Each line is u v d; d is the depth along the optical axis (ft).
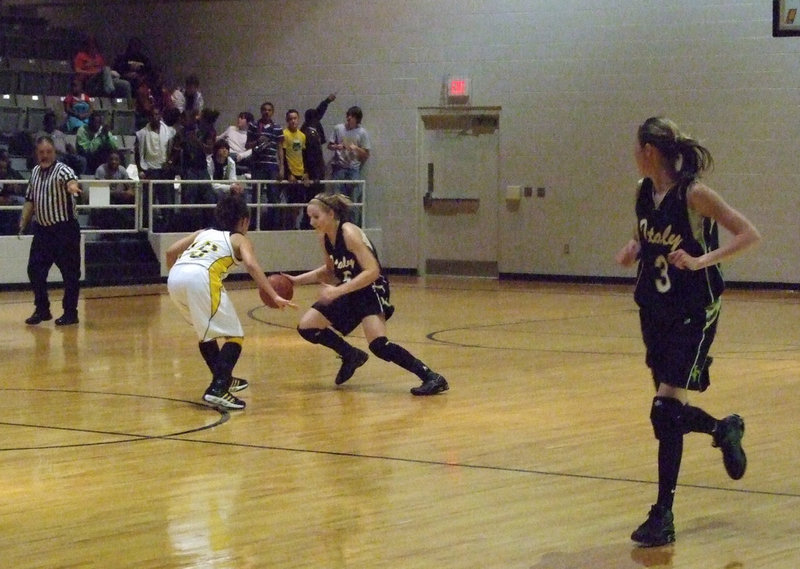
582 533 16.40
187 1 73.46
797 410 26.17
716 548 15.71
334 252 27.91
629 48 62.13
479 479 19.56
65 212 41.68
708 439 22.86
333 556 15.24
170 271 26.40
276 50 71.31
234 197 26.68
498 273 66.59
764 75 59.26
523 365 33.14
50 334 39.47
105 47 76.23
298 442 22.61
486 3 65.41
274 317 45.55
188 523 16.84
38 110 64.75
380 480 19.48
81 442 22.56
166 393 28.12
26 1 78.95
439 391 28.27
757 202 59.93
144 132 62.08
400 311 48.19
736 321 45.34
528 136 65.00
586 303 52.21
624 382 30.12
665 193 16.12
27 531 16.40
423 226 68.49
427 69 67.21
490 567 14.83
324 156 69.97
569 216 64.34
